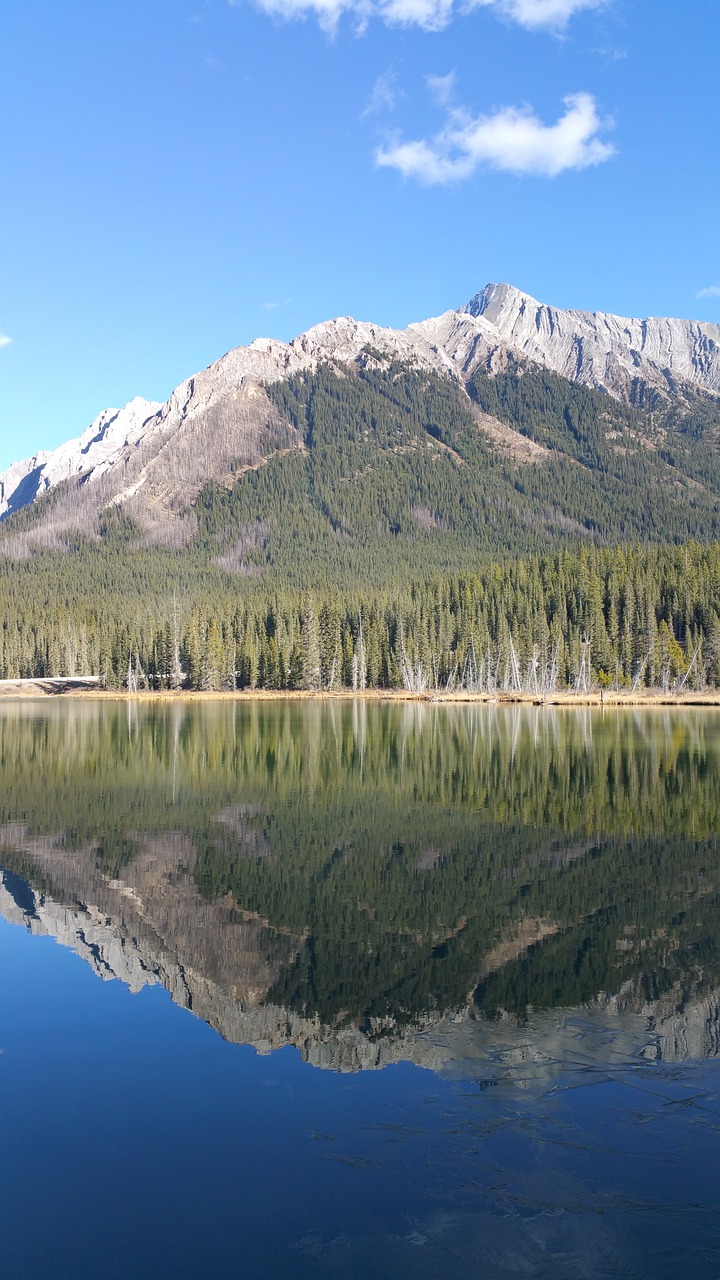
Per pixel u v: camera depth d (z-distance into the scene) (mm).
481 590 179375
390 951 23312
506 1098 15117
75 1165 13438
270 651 167125
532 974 21438
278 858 33844
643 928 25141
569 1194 12359
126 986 21000
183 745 75125
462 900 28109
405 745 74688
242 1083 15984
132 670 169125
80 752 69750
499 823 40500
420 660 162875
